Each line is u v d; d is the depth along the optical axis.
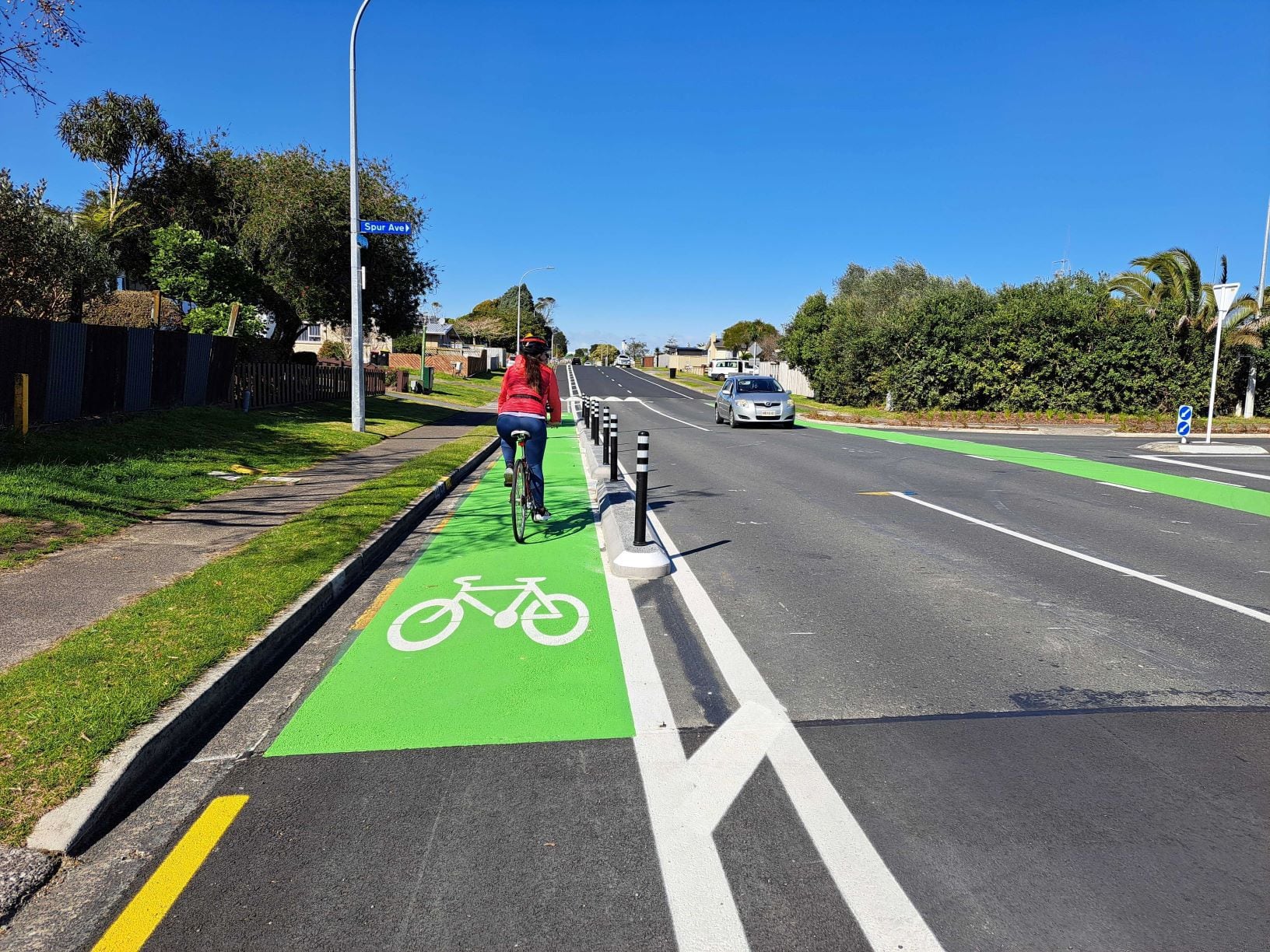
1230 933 2.64
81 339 13.04
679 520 9.77
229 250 22.55
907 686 4.67
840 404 38.81
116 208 24.94
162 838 3.23
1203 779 3.61
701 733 4.08
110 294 21.06
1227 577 7.13
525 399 8.42
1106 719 4.23
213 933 2.67
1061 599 6.44
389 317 29.48
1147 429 25.33
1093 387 30.06
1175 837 3.17
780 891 2.86
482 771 3.71
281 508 9.76
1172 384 29.69
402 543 8.66
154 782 3.66
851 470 14.59
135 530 8.37
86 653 4.70
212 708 4.35
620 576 7.10
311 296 25.67
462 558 7.87
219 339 18.20
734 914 2.74
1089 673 4.86
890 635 5.57
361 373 18.62
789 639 5.50
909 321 31.72
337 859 3.06
